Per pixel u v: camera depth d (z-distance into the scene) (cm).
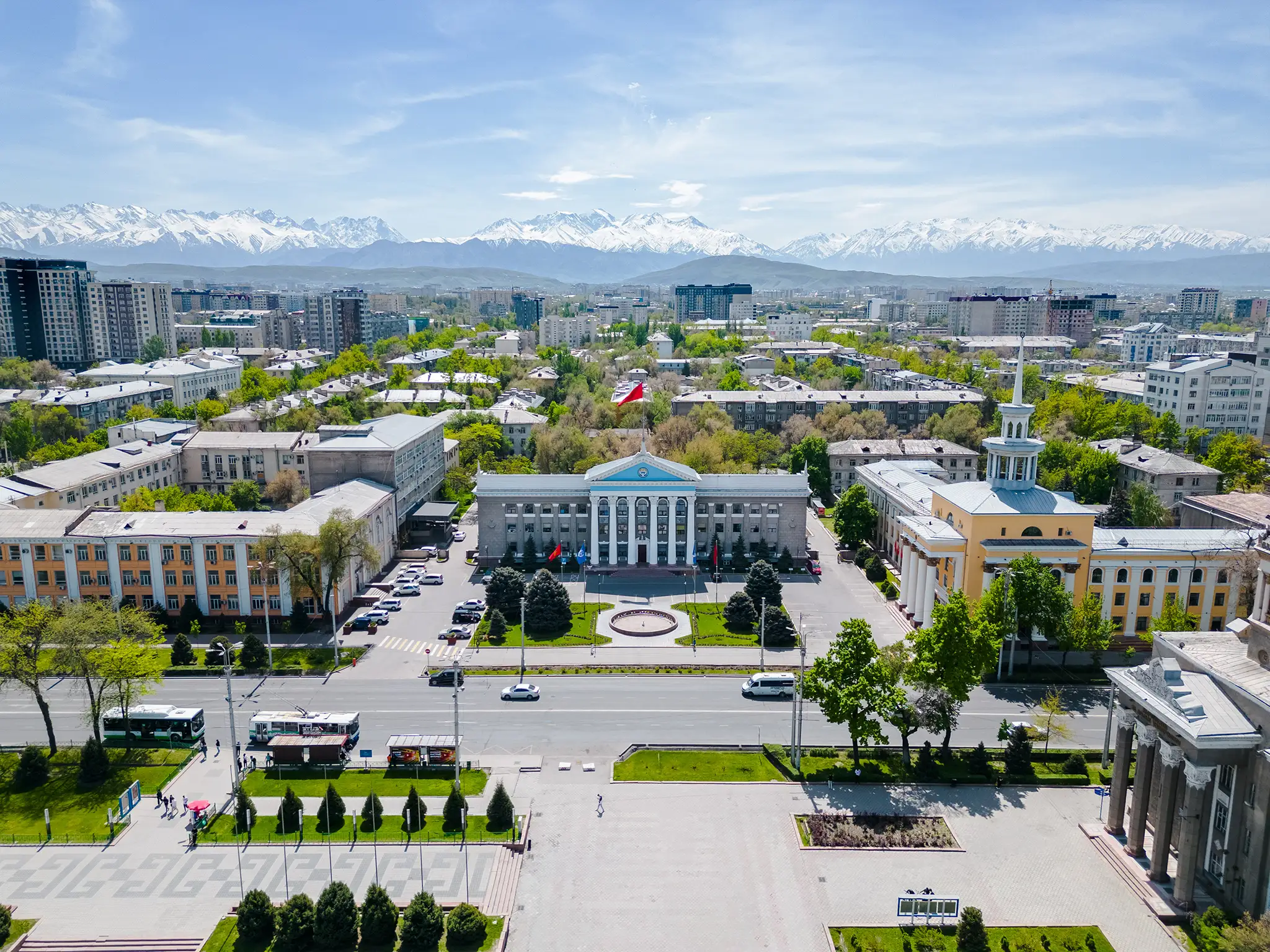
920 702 11025
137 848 9456
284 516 16475
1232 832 8431
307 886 8819
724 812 10244
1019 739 11025
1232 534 15150
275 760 11112
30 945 8031
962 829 9938
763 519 19550
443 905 8569
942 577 15562
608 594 17900
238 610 15900
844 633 11006
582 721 12431
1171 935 8231
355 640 15325
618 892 8794
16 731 12188
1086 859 9419
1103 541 14862
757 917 8462
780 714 12750
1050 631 13438
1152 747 9169
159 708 12062
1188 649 9512
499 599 16350
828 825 9944
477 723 12338
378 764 11250
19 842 9569
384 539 19300
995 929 8288
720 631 15912
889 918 8456
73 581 15788
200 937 8125
